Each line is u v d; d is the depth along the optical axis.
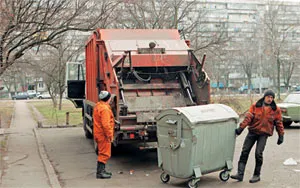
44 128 18.77
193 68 10.29
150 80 10.34
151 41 10.80
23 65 26.28
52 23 12.34
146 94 10.04
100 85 10.76
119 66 9.77
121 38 10.86
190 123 7.09
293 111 17.05
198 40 25.95
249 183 7.67
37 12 12.04
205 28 30.45
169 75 10.50
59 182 8.02
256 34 46.56
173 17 24.86
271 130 7.71
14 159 10.29
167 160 7.61
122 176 8.54
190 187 7.34
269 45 40.84
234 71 60.12
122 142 9.07
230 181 7.85
